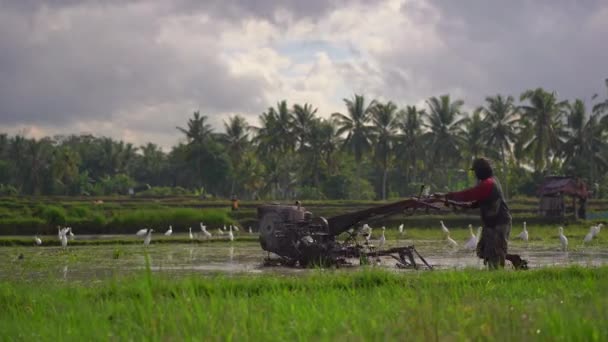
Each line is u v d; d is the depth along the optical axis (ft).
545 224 172.45
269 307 28.17
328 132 326.44
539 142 264.93
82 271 64.44
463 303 28.73
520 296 32.30
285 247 69.10
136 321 26.04
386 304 28.43
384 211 64.64
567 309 22.75
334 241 68.44
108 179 421.18
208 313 24.95
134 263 73.77
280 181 387.55
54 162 397.19
